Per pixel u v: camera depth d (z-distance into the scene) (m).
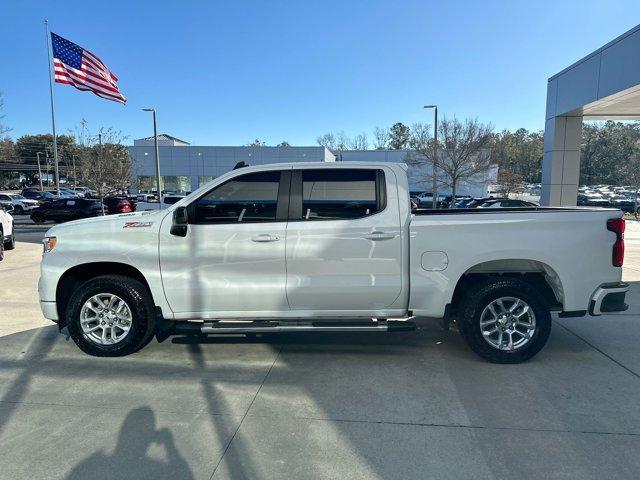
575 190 18.70
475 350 4.60
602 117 18.58
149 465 2.96
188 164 51.66
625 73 13.25
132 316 4.70
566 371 4.43
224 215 4.64
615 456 3.04
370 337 5.46
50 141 95.00
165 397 3.93
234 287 4.57
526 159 92.31
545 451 3.10
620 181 78.81
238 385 4.16
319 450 3.13
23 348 5.14
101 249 4.63
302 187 4.62
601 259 4.49
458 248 4.50
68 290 5.02
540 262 4.52
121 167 33.09
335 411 3.67
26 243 15.99
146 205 26.23
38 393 4.01
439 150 33.41
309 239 4.53
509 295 4.52
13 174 98.81
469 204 24.70
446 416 3.58
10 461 3.02
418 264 4.54
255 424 3.47
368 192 4.59
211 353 4.96
